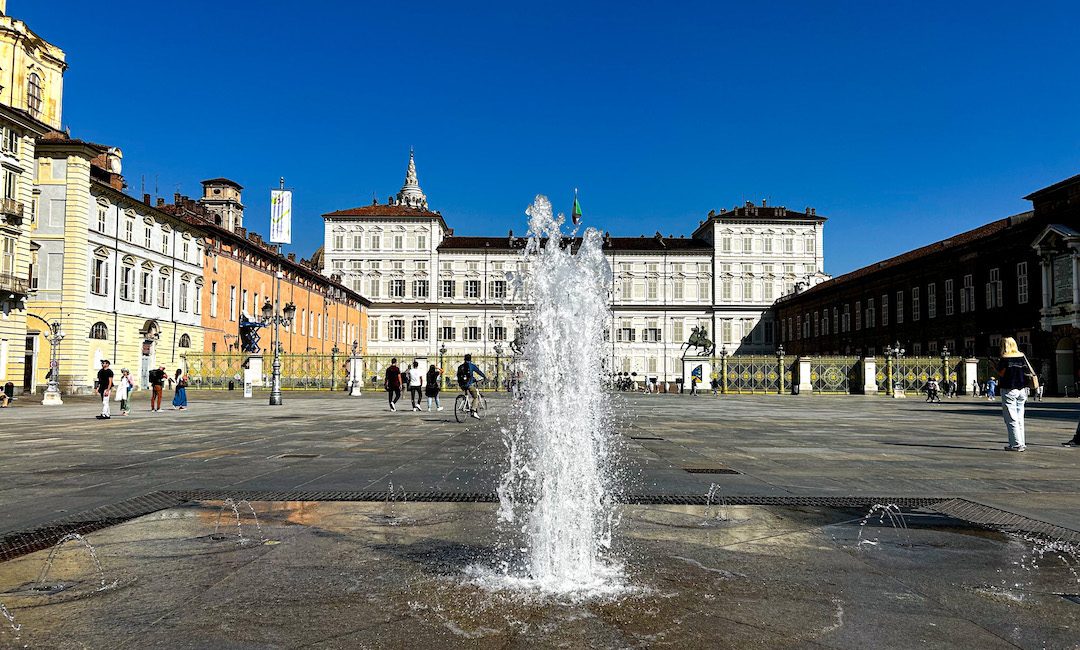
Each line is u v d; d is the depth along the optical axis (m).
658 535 6.15
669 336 90.88
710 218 91.62
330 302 81.31
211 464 10.91
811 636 3.90
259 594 4.56
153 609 4.28
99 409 28.62
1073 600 4.50
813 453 13.02
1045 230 45.66
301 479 9.30
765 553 5.57
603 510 7.22
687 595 4.58
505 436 16.22
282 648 3.72
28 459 11.49
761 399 46.19
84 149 40.91
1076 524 6.67
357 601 4.44
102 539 5.95
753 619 4.15
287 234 40.44
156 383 27.55
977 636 3.90
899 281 66.56
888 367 52.97
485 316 90.75
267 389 53.22
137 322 47.00
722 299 90.88
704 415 26.48
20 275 38.91
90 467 10.49
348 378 53.91
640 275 91.44
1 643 3.77
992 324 53.16
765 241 91.38
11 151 38.38
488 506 7.43
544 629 4.00
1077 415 26.28
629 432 17.94
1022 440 13.55
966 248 56.22
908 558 5.45
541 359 7.89
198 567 5.13
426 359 57.59
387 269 91.44
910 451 13.48
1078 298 43.50
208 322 57.31
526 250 8.48
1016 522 6.75
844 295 77.12
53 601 4.41
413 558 5.39
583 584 4.78
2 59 44.25
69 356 40.50
